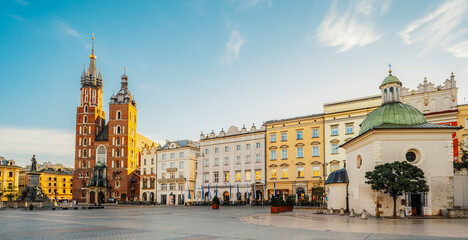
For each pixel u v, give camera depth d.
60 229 26.78
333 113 76.81
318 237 21.61
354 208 43.09
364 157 40.62
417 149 37.69
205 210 61.59
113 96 142.75
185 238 21.53
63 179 184.88
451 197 37.09
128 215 46.44
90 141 144.50
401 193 35.19
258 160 88.25
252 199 86.19
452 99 62.28
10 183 149.00
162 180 114.75
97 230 26.14
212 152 97.56
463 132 60.19
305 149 80.00
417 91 66.19
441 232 23.84
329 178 48.75
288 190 81.31
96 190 128.88
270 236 22.34
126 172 136.88
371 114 43.09
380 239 20.72
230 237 22.02
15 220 36.41
